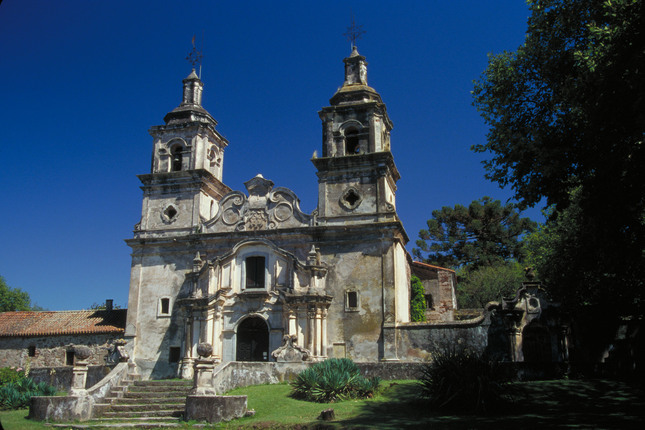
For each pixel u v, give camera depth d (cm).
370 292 2870
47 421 1844
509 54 2164
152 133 3541
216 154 3634
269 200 3195
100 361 3253
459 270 5516
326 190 3136
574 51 1841
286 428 1554
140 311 3177
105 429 1689
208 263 3006
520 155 1856
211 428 1655
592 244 1814
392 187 3341
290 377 2327
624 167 1528
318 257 2944
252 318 2964
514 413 1644
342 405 1855
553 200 1827
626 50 1427
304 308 2855
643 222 1800
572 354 2595
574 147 1753
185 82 3694
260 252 3027
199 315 2941
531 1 2027
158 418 1858
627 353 2394
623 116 1462
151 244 3272
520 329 2536
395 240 2928
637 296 2392
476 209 5656
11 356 3416
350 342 2820
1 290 5969
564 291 2550
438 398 1730
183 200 3356
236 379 2227
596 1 1798
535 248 3906
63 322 3525
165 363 3044
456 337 2661
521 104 2112
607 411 1625
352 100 3331
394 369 2278
